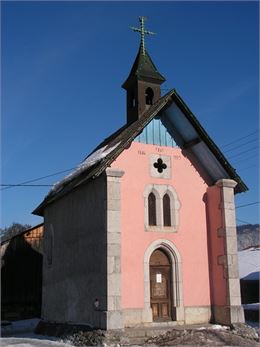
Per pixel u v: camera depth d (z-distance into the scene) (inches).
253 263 1368.1
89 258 692.1
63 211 834.2
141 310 661.3
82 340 617.9
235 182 746.8
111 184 650.8
